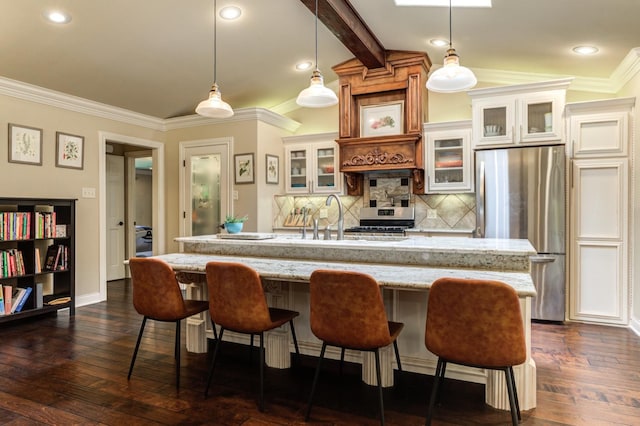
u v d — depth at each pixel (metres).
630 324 3.73
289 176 5.66
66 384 2.56
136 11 3.23
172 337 3.49
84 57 3.77
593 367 2.79
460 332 1.79
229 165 5.36
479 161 4.22
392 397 2.37
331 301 2.05
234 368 2.83
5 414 2.20
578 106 3.90
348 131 5.06
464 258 2.40
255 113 5.14
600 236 3.86
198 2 3.26
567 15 3.04
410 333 2.60
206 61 4.30
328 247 2.73
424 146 4.82
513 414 1.76
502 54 4.16
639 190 3.58
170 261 2.86
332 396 2.39
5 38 3.25
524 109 4.11
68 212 4.20
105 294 4.88
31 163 4.09
